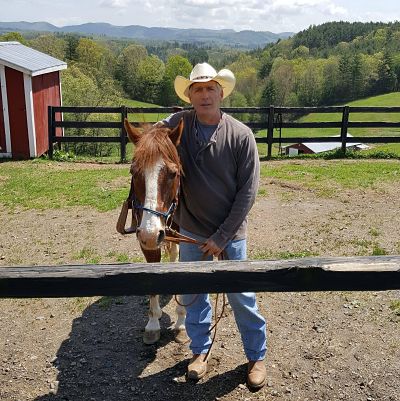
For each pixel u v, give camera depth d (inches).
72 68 1245.1
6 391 131.7
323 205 295.3
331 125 478.6
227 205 124.4
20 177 391.5
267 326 159.9
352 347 146.7
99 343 154.3
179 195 127.2
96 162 479.5
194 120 122.7
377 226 254.4
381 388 128.6
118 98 1157.7
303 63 3745.1
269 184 351.3
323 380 132.2
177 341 153.3
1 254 230.2
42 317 171.9
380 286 84.5
